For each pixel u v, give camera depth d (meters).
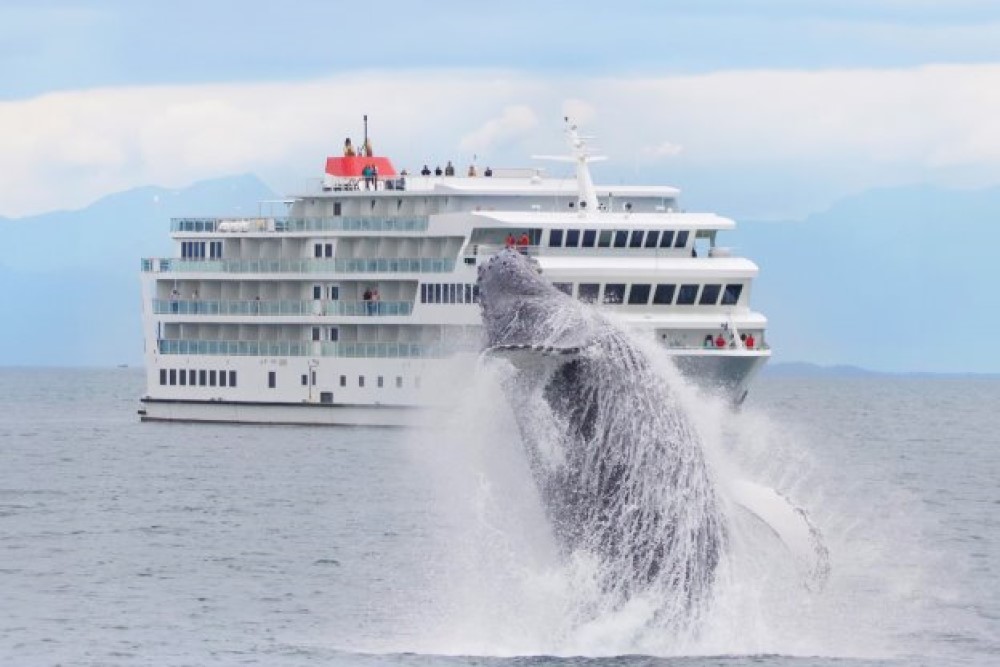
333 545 162.62
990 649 108.12
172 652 111.19
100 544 166.75
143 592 136.38
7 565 152.12
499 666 92.56
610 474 83.94
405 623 118.50
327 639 114.19
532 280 85.62
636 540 84.44
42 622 122.94
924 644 108.88
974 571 142.25
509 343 84.44
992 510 195.12
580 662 86.31
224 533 174.25
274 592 135.38
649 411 84.19
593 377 83.56
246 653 110.19
